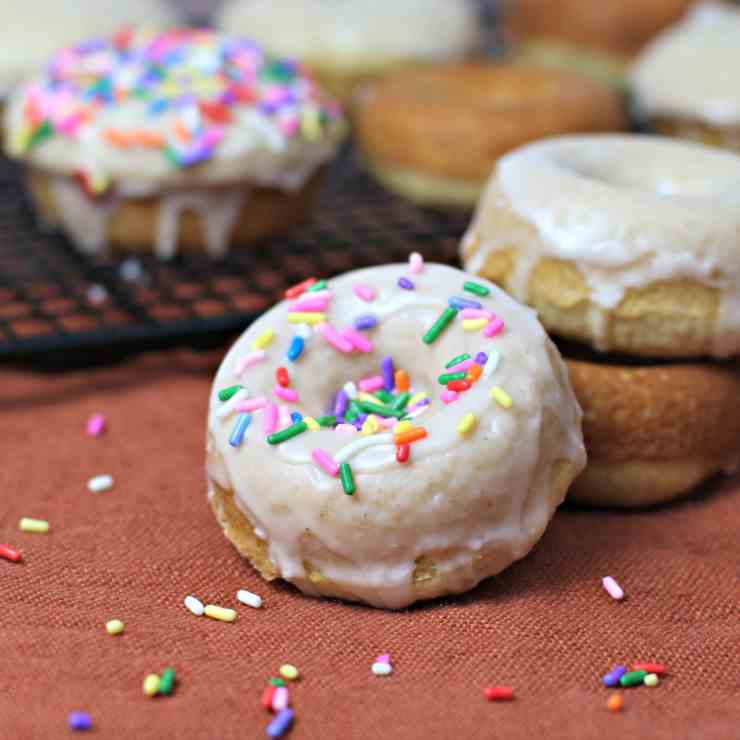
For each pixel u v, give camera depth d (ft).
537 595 1.31
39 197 1.81
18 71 2.05
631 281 1.36
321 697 1.21
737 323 1.37
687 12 2.38
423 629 1.27
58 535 1.37
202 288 1.73
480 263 1.45
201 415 1.57
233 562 1.34
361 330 1.34
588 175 1.48
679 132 2.04
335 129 1.81
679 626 1.28
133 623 1.27
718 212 1.37
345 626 1.27
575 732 1.18
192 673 1.23
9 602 1.29
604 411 1.38
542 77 2.09
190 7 3.03
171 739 1.17
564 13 2.41
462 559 1.26
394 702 1.21
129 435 1.53
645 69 2.13
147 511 1.41
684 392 1.39
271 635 1.26
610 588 1.31
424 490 1.24
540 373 1.28
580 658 1.25
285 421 1.28
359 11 2.33
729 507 1.43
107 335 1.56
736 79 1.98
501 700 1.21
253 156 1.70
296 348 1.32
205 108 1.70
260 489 1.26
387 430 1.27
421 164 1.94
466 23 2.43
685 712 1.20
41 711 1.19
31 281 1.74
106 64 1.76
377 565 1.26
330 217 1.91
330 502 1.24
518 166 1.45
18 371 1.63
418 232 1.85
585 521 1.40
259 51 1.83
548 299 1.39
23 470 1.46
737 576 1.34
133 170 1.68
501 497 1.26
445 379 1.28
